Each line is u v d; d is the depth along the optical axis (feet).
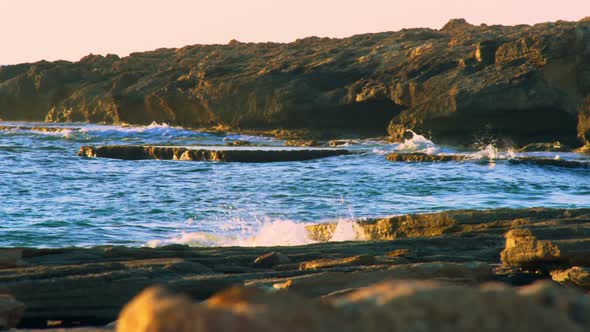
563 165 335.47
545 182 277.64
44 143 583.99
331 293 53.93
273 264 80.84
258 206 207.10
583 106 493.36
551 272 72.69
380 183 274.16
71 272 63.72
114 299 59.98
